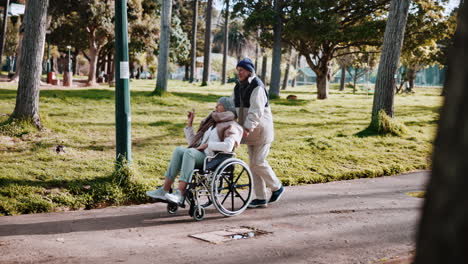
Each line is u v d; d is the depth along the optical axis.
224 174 5.88
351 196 7.21
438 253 1.33
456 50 1.34
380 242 4.58
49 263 4.01
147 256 4.20
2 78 29.66
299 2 26.05
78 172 7.59
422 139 12.97
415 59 35.53
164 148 10.16
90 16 28.70
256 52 49.59
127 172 7.13
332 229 5.15
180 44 46.25
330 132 13.33
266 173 6.39
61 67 75.56
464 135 1.28
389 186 8.18
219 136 5.93
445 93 1.37
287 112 18.36
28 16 10.20
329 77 29.33
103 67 52.72
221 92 27.50
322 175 8.92
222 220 5.71
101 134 11.06
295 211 6.16
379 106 13.75
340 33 25.59
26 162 7.94
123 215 6.02
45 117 10.88
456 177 1.29
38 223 5.52
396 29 13.65
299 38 26.30
